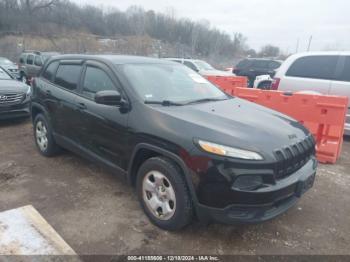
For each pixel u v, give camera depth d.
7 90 6.49
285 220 3.32
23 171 4.33
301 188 2.86
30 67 15.21
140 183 3.18
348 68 6.45
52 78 4.65
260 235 3.04
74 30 51.00
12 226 3.04
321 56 6.82
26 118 7.33
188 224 2.96
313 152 3.31
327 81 6.62
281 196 2.68
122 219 3.22
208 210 2.65
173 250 2.79
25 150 5.22
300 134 3.14
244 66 16.58
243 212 2.60
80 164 4.62
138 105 3.18
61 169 4.43
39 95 4.74
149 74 3.71
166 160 2.89
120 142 3.31
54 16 52.97
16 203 3.48
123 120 3.24
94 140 3.71
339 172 4.72
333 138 5.13
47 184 3.96
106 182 4.05
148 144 2.99
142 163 3.31
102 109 3.51
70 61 4.38
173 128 2.84
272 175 2.59
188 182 2.71
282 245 2.90
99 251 2.74
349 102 6.36
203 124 2.81
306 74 6.96
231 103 3.75
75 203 3.52
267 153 2.61
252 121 3.09
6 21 45.66
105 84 3.62
